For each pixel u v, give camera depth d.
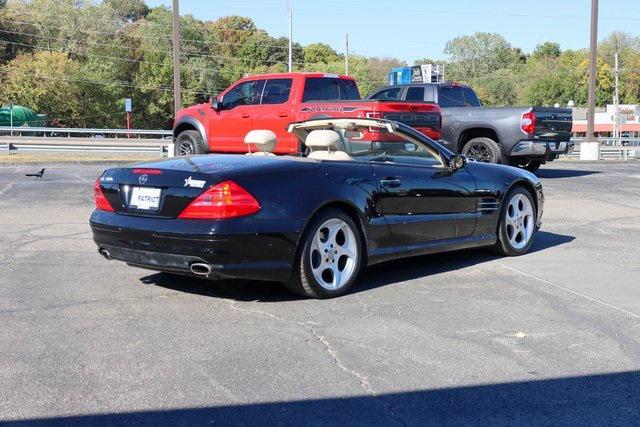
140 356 4.23
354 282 6.19
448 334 4.75
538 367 4.17
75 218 9.36
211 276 5.11
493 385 3.88
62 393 3.68
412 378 3.96
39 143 24.83
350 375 3.99
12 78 68.12
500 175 7.32
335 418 3.45
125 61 78.19
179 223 5.11
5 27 79.50
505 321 5.07
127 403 3.57
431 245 6.54
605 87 94.00
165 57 79.38
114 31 79.75
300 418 3.44
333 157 6.25
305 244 5.38
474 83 101.38
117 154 24.31
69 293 5.64
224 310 5.22
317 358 4.24
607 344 4.59
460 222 6.79
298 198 5.32
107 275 6.27
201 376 3.93
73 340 4.49
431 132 12.20
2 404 3.54
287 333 4.70
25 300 5.41
